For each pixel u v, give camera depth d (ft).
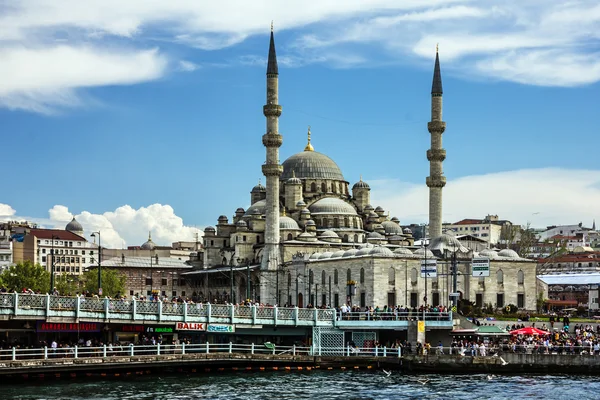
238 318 346.74
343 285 604.90
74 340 329.72
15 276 622.54
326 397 280.31
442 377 329.72
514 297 615.57
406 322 371.56
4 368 280.31
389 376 331.16
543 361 344.90
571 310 643.04
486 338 404.57
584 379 325.83
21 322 310.45
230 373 332.39
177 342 344.08
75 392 278.05
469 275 560.20
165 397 274.36
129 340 342.23
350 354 362.53
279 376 326.65
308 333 371.35
